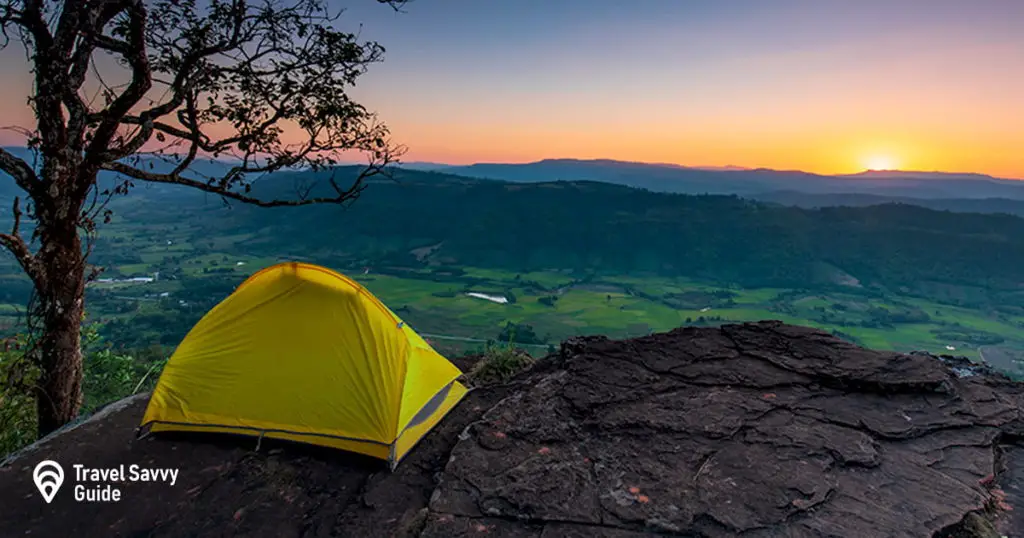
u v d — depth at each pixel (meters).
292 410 4.58
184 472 4.19
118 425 5.00
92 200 5.40
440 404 5.07
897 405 4.63
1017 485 3.60
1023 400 4.82
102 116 5.06
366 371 4.62
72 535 3.45
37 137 4.98
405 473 4.15
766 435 4.14
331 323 4.80
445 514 3.36
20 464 4.27
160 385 4.84
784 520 3.19
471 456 4.03
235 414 4.66
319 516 3.64
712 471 3.71
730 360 5.57
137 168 5.50
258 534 3.46
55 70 4.78
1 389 5.31
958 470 3.71
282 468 4.25
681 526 3.17
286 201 6.12
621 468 3.79
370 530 3.41
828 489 3.47
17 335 5.30
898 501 3.35
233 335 4.89
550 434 4.30
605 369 5.44
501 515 3.32
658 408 4.62
